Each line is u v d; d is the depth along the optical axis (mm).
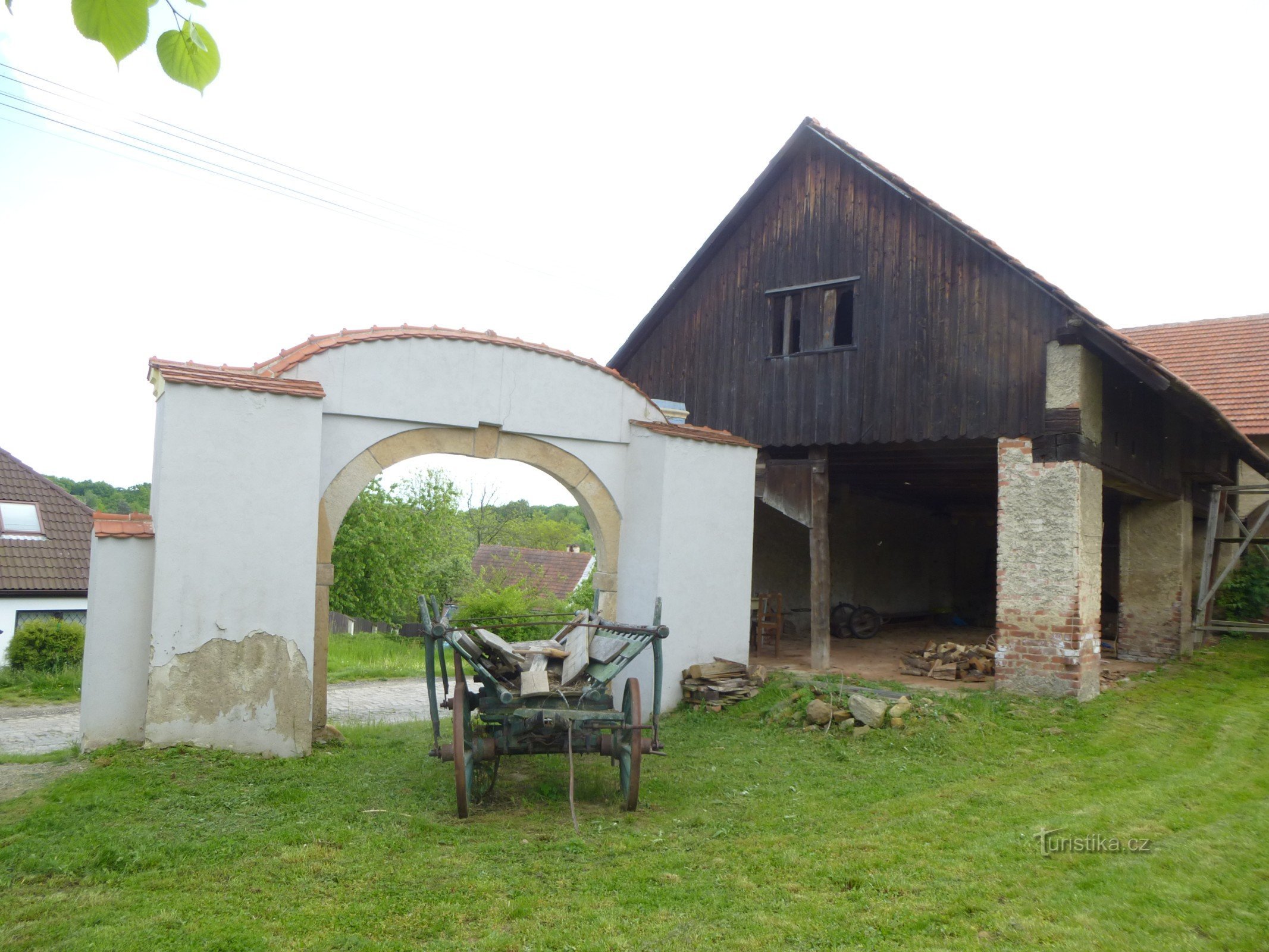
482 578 29875
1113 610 18047
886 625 17984
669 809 6574
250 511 7473
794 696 9898
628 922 4406
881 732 8758
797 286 12539
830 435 11938
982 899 4633
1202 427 11984
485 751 6520
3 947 3994
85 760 6891
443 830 5875
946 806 6508
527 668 7031
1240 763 7586
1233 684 11383
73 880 4820
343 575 24312
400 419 8531
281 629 7551
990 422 10516
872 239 11812
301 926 4289
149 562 7363
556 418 9641
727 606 10812
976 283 10781
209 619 7281
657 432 10047
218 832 5590
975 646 12633
